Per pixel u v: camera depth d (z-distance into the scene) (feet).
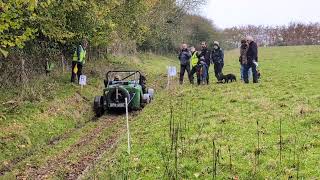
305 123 39.65
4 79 61.52
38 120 51.16
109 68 108.06
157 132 42.14
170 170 30.04
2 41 43.37
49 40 80.59
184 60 86.94
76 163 37.09
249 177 27.81
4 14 41.55
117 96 59.93
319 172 27.63
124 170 31.60
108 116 60.03
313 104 49.26
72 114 57.82
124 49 157.89
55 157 39.50
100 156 37.76
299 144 33.53
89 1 80.79
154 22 201.16
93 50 112.57
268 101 53.42
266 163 29.84
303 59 142.41
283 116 43.65
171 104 58.65
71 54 91.61
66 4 69.67
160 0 197.88
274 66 119.55
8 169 37.63
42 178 33.96
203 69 80.23
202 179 28.50
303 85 69.87
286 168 28.66
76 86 73.41
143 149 36.52
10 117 49.60
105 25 93.76
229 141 36.11
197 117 47.50
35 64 74.54
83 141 45.34
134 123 50.78
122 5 114.32
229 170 29.50
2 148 41.65
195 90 70.38
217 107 52.34
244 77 74.79
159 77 115.03
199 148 34.45
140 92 62.95
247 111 48.32
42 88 63.16
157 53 223.10
